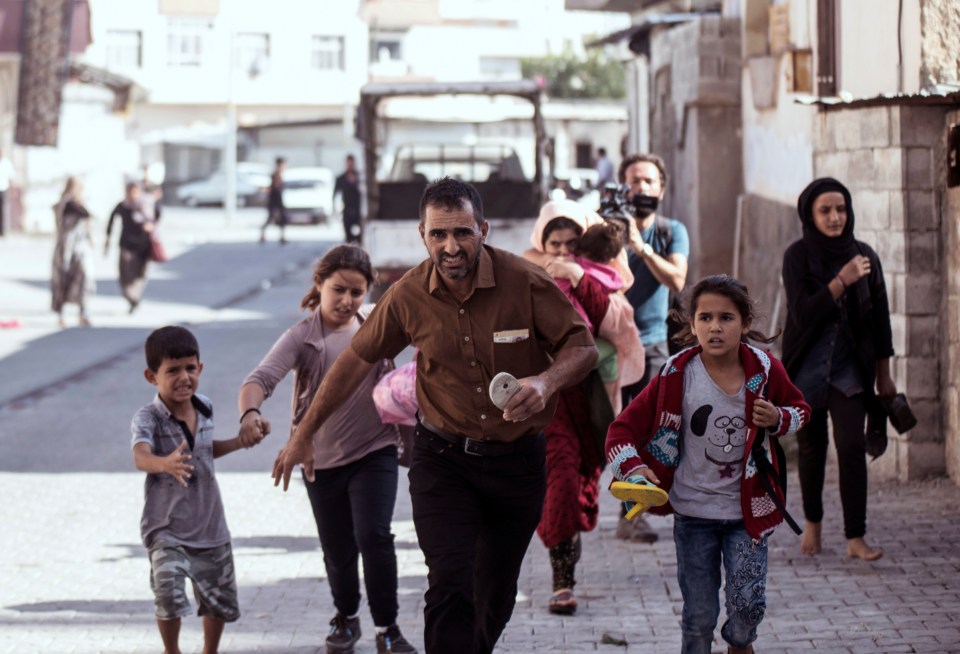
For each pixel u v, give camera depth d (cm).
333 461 629
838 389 750
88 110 4325
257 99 6512
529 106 2089
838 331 749
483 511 525
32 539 890
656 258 795
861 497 760
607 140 6262
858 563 754
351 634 647
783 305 1234
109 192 4481
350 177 2961
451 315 507
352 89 6581
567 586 693
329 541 639
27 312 2228
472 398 509
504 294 505
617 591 732
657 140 1816
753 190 1449
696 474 524
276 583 778
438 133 2103
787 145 1273
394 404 611
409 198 1986
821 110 1070
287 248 3703
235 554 845
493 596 536
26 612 726
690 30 1540
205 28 6456
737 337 513
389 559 620
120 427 1275
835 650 619
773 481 521
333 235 4359
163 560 579
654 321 827
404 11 6744
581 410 700
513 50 7006
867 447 763
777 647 625
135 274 2205
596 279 701
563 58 6912
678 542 532
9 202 4025
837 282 733
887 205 941
